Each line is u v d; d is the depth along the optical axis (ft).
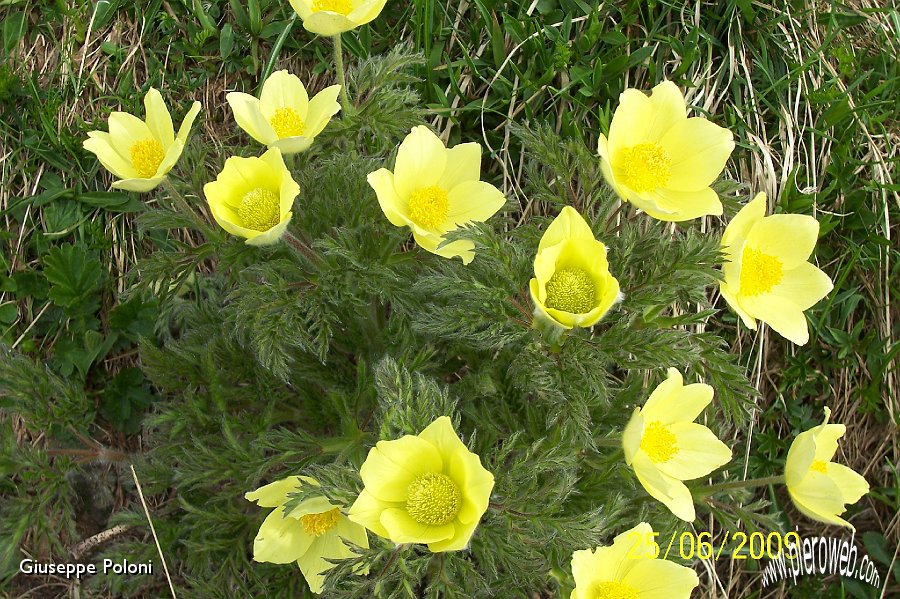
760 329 1.69
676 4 1.72
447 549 1.01
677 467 1.22
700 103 1.71
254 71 1.74
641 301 1.22
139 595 1.57
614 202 1.29
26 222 1.68
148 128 1.30
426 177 1.30
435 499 1.05
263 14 1.75
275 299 1.30
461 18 1.72
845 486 1.32
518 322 1.18
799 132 1.73
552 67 1.66
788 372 1.70
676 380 1.16
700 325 1.67
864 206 1.73
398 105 1.44
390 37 1.73
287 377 1.41
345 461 1.35
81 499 1.60
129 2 1.74
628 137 1.25
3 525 1.45
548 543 1.21
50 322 1.67
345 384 1.50
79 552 1.54
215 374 1.40
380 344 1.48
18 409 1.46
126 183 1.19
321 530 1.27
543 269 1.08
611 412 1.39
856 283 1.73
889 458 1.71
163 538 1.43
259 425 1.41
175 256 1.37
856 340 1.71
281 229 1.16
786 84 1.72
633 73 1.72
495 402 1.43
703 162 1.24
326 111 1.32
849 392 1.72
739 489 1.35
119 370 1.67
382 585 1.19
